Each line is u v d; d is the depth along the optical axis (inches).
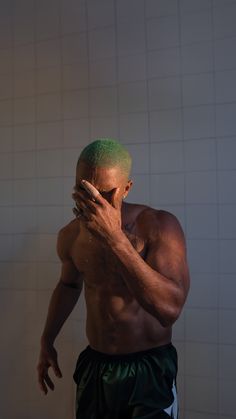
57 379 73.2
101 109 70.7
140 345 41.4
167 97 66.4
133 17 68.1
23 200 76.1
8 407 76.5
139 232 40.1
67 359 72.6
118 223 31.8
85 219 32.5
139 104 68.1
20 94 76.4
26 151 76.0
